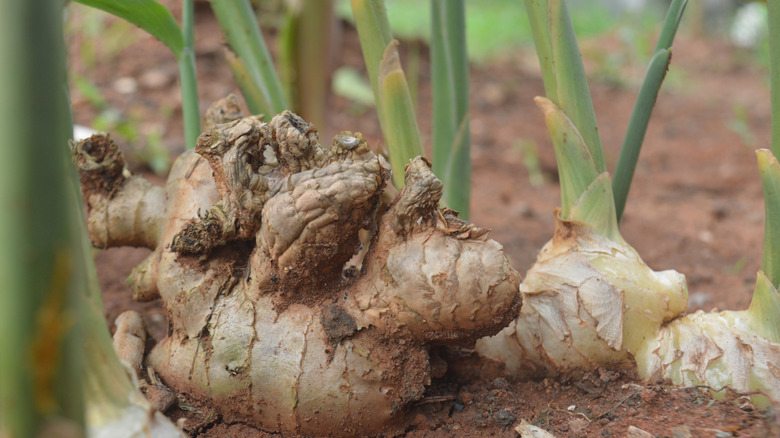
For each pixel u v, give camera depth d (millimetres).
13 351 376
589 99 494
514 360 496
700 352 482
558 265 490
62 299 379
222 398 473
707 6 2062
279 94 528
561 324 487
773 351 477
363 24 496
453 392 491
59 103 381
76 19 1048
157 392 475
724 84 1559
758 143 1106
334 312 466
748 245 713
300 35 609
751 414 467
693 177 974
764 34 1318
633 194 915
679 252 702
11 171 375
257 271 470
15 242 375
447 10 517
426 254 460
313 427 468
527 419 478
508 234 730
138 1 497
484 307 459
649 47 1643
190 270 477
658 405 474
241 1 519
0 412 377
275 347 466
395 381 466
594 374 488
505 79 1396
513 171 977
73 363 382
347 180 454
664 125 1225
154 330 549
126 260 628
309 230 456
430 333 464
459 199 531
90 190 501
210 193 488
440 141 529
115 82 1029
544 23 489
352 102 1130
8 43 376
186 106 521
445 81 522
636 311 485
